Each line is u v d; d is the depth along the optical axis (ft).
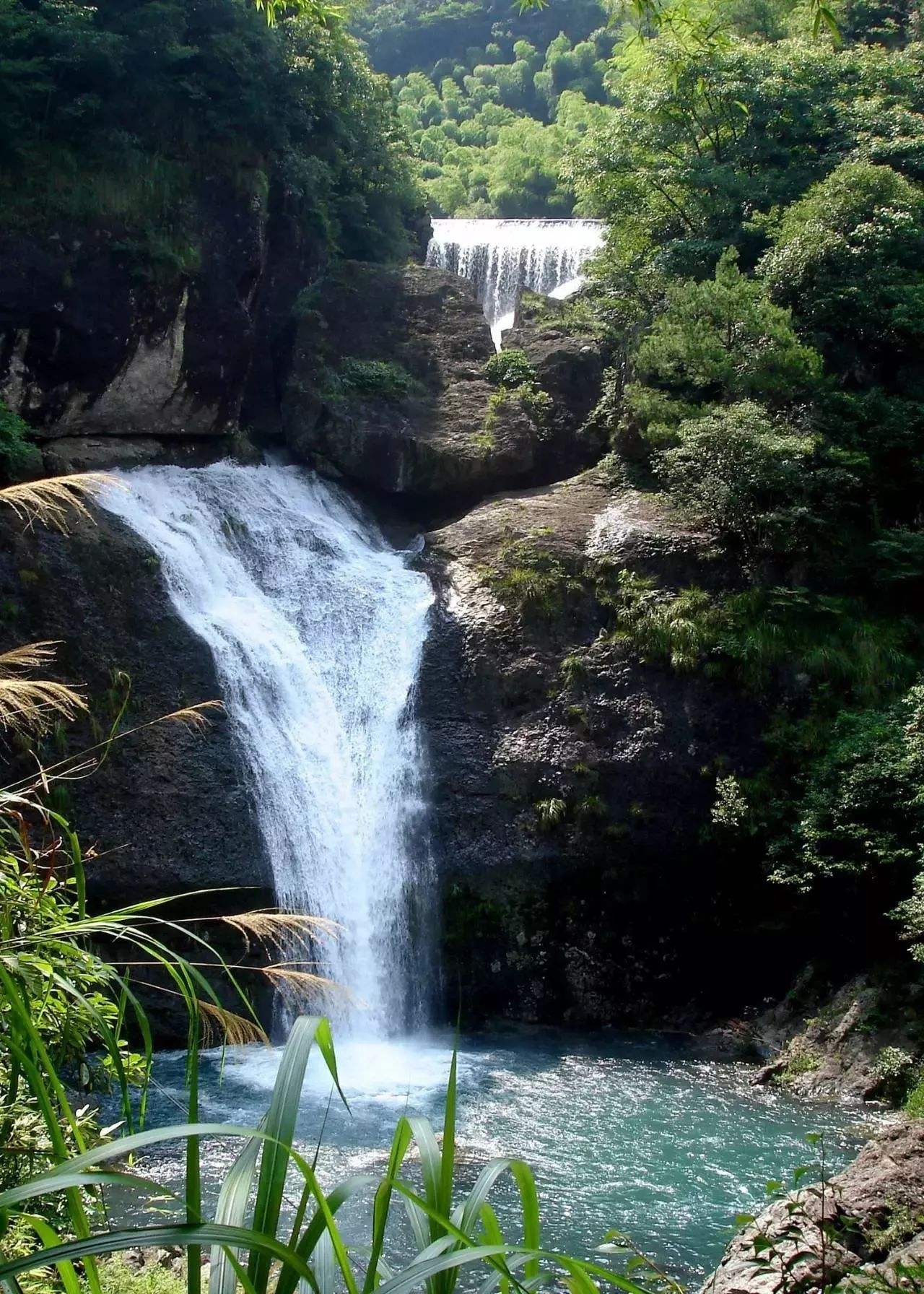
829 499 87.76
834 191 98.84
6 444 82.69
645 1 37.76
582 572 85.92
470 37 280.10
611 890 76.13
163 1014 66.59
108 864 68.39
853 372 99.09
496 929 75.87
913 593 88.53
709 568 85.35
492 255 130.31
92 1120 22.16
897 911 64.49
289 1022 69.72
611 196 114.11
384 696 82.58
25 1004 13.16
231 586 86.02
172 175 97.25
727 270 93.30
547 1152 52.21
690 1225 44.57
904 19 142.82
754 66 111.86
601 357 106.52
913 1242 31.30
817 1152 52.70
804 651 80.89
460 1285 38.19
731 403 91.91
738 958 75.31
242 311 99.35
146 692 74.69
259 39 104.99
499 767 78.64
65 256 91.20
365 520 100.32
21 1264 7.91
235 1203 8.89
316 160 109.91
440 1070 64.85
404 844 77.46
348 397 101.86
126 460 93.76
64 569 76.33
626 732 78.74
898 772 69.26
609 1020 75.00
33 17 93.97
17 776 67.87
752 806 75.46
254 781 74.54
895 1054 61.67
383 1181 9.60
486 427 100.68
